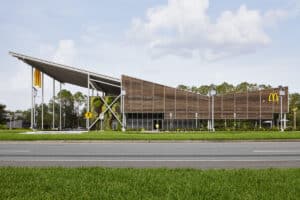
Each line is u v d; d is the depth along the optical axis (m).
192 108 66.50
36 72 65.06
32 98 62.22
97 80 65.81
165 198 6.39
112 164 11.84
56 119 99.00
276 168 10.21
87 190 7.10
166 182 7.92
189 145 19.53
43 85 67.00
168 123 66.44
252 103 68.38
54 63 59.56
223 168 10.64
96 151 16.12
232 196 6.54
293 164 11.88
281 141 23.22
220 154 14.88
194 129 58.72
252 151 16.08
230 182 7.93
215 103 68.00
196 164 11.86
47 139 22.89
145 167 10.98
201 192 6.90
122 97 65.75
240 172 9.30
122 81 66.00
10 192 6.88
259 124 68.25
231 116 68.00
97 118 68.00
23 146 19.02
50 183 7.80
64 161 12.62
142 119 66.88
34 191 7.00
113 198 6.41
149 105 66.00
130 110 65.69
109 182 7.95
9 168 9.98
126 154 14.88
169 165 11.61
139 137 24.05
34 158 13.56
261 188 7.27
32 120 61.97
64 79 75.38
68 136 25.14
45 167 10.48
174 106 66.31
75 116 100.75
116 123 67.62
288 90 67.75
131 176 8.70
